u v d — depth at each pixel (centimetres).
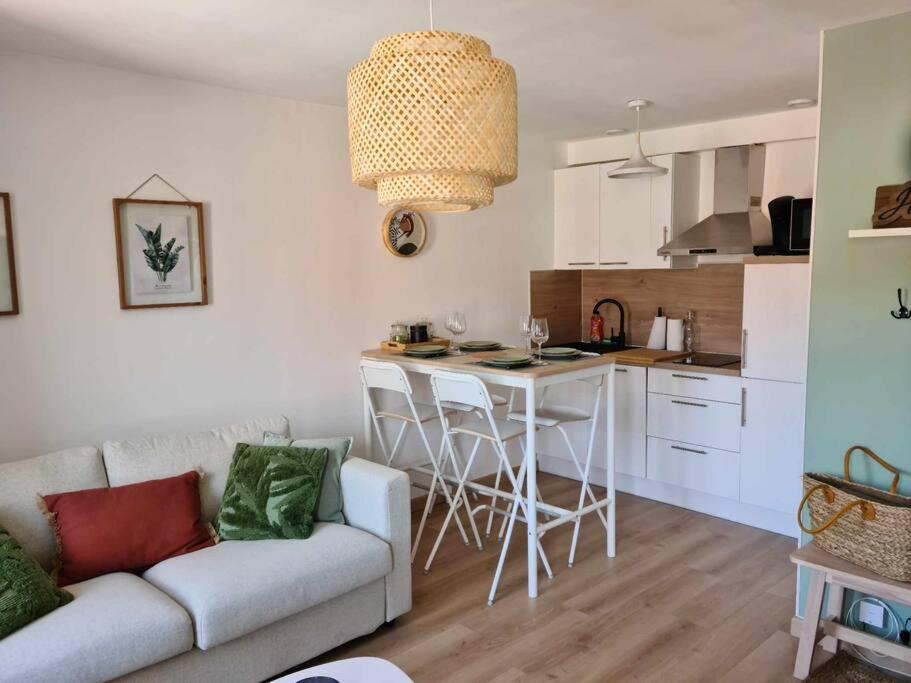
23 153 277
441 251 435
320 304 377
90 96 293
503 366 323
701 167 455
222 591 227
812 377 266
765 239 412
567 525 398
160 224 315
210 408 339
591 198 482
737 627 284
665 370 420
